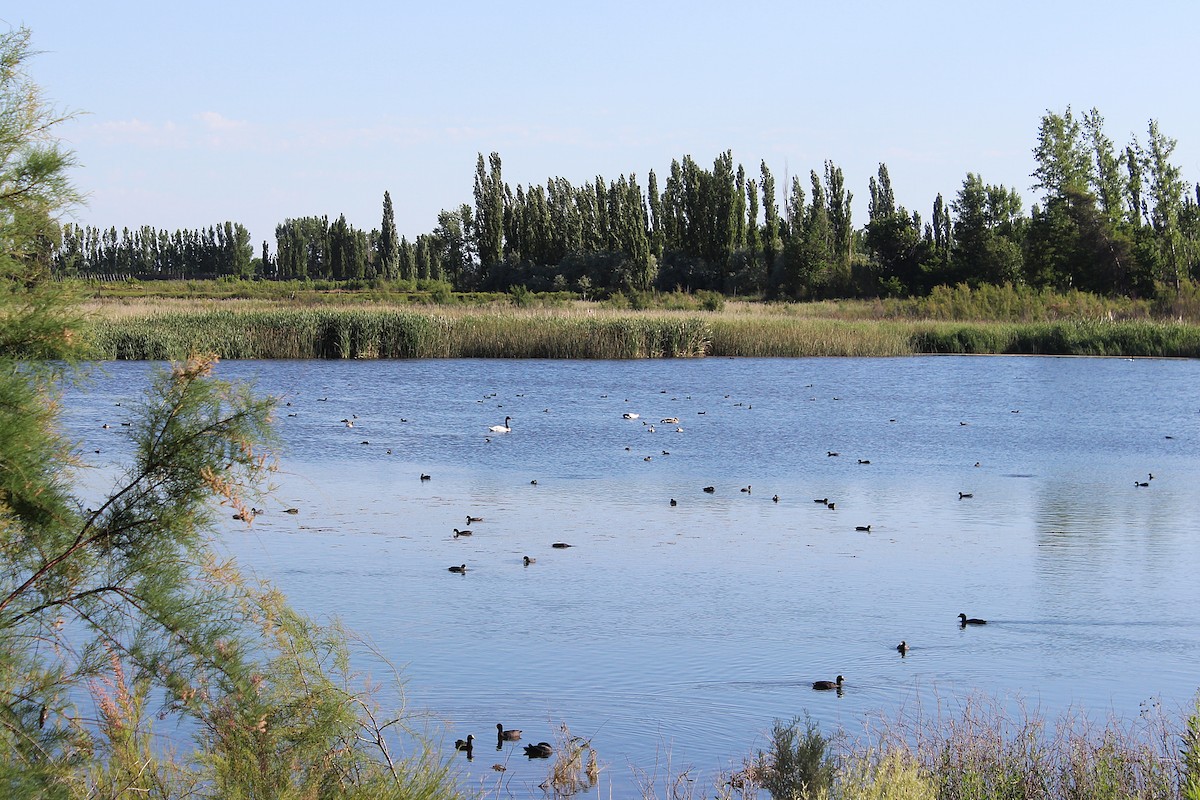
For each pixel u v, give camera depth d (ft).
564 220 389.39
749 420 112.06
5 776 14.51
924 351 208.95
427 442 93.61
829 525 61.67
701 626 41.24
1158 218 339.36
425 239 490.49
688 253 380.78
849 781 23.67
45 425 16.78
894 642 40.01
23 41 17.35
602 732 30.73
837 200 392.47
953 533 59.98
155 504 17.07
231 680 16.74
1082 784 25.11
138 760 16.16
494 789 26.45
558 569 50.03
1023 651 39.19
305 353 172.76
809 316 255.91
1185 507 68.59
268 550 51.96
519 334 181.88
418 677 34.71
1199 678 36.40
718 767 28.19
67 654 16.62
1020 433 105.50
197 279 538.88
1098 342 209.05
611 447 92.63
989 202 381.81
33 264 17.56
